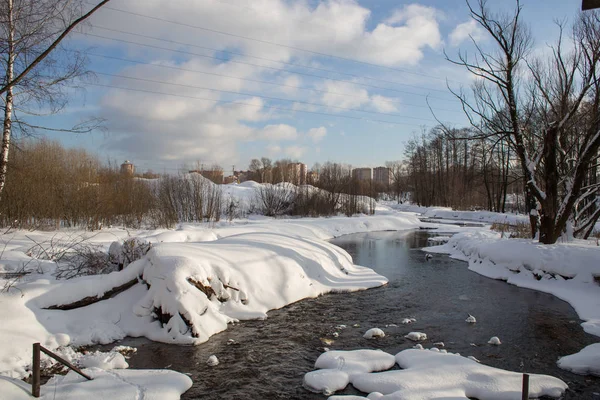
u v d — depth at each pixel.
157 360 6.84
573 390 5.93
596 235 19.78
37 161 18.66
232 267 9.72
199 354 7.12
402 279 13.94
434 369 6.25
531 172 14.57
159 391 5.48
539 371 6.64
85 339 7.41
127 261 9.79
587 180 21.73
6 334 6.52
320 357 6.83
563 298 11.22
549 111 17.95
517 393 5.49
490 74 15.05
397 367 6.75
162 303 7.93
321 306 10.41
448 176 63.28
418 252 20.50
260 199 36.47
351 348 7.57
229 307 9.13
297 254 12.17
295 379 6.22
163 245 9.27
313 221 30.44
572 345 7.82
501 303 10.91
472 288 12.61
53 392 5.31
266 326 8.73
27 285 7.68
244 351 7.31
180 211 26.00
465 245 18.75
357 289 12.23
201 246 10.05
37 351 5.18
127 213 21.73
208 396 5.66
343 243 24.23
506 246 14.72
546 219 14.02
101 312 8.10
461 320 9.42
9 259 10.09
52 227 17.58
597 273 11.56
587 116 16.52
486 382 5.83
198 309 8.02
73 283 8.10
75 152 21.03
